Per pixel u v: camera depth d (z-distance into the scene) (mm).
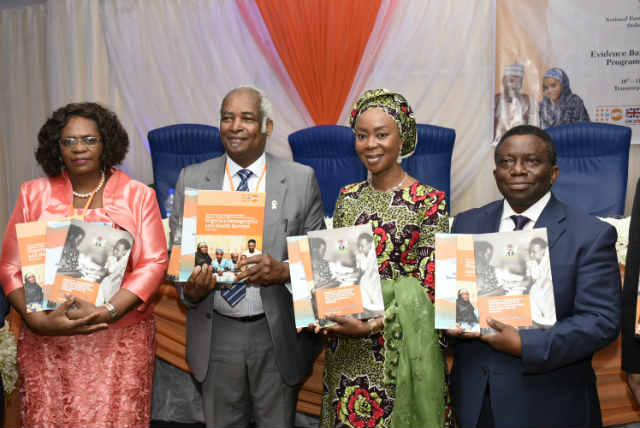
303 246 1437
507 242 1290
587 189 3330
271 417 1665
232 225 1517
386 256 1479
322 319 1400
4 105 6258
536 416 1289
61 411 1511
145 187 1654
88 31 5746
